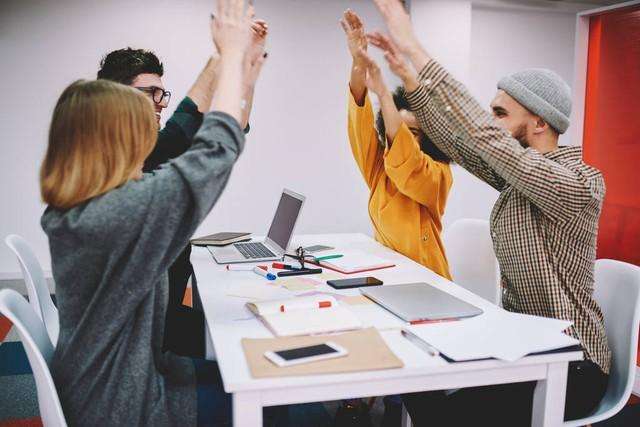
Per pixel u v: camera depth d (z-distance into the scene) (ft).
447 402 4.94
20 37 13.76
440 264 6.98
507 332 4.16
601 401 5.06
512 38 17.33
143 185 3.48
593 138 11.28
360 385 3.59
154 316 3.92
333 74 15.80
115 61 6.23
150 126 3.68
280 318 4.42
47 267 14.62
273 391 3.44
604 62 11.00
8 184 14.20
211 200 3.57
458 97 4.58
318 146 15.99
